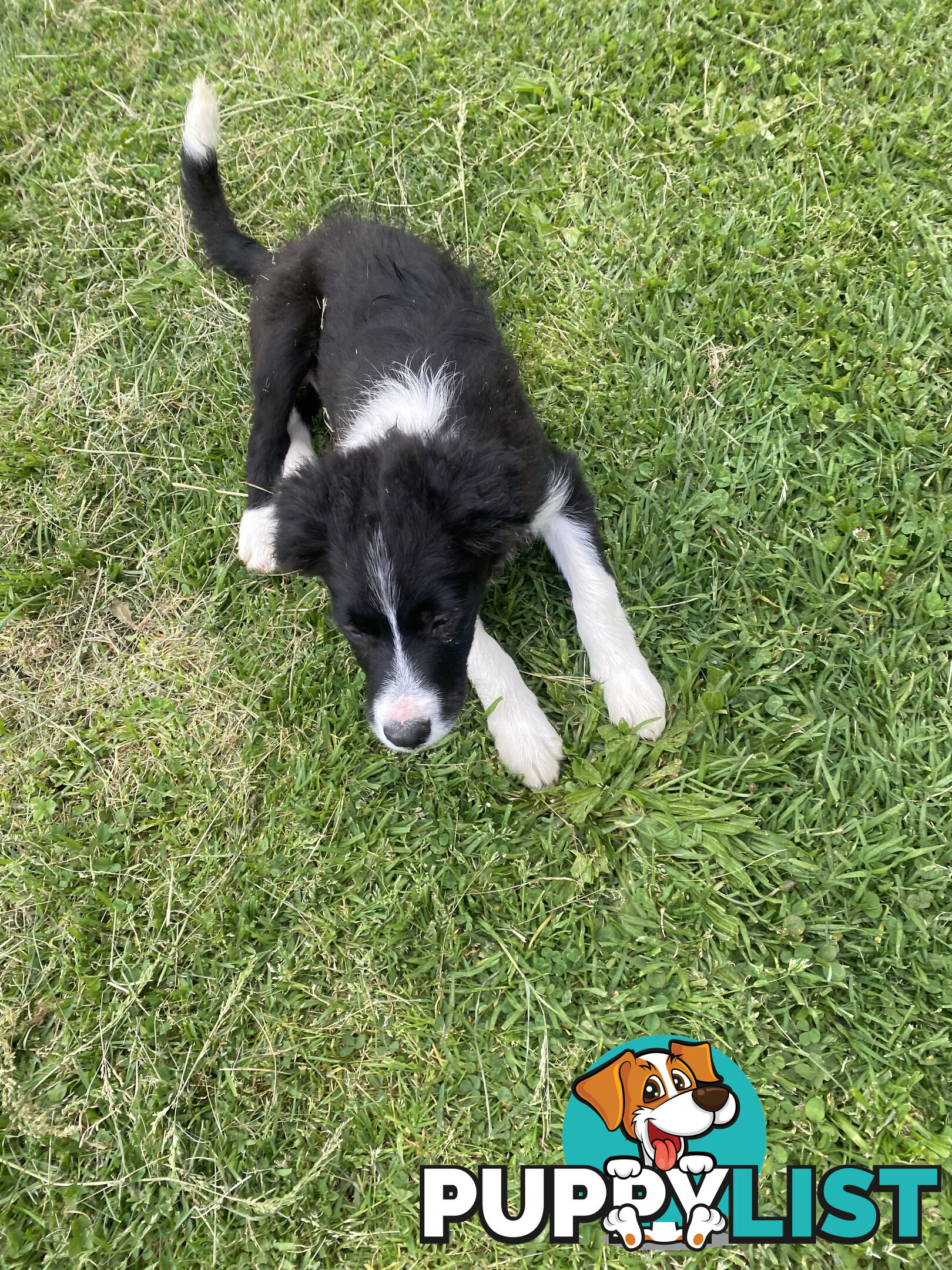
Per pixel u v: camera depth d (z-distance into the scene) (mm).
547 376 697
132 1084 543
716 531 630
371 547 511
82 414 751
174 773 625
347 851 582
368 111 834
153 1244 514
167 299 787
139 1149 528
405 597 514
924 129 736
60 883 597
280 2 917
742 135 751
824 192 720
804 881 532
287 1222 508
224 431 732
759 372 669
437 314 618
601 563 594
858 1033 500
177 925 580
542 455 583
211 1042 547
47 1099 543
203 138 745
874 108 745
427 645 534
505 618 634
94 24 966
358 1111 523
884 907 520
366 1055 537
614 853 554
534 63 825
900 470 625
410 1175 506
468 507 500
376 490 513
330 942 562
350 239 678
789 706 579
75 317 790
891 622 586
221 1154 523
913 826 536
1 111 916
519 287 740
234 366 753
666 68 799
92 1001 564
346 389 610
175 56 928
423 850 576
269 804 605
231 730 635
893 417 638
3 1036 556
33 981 575
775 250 709
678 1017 516
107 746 642
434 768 597
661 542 635
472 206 783
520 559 646
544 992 530
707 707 571
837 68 770
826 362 660
